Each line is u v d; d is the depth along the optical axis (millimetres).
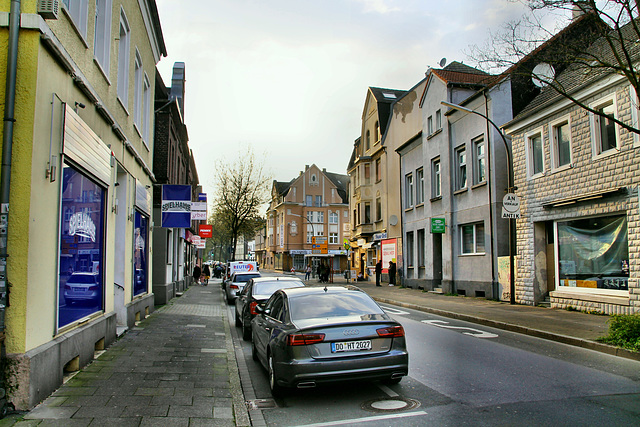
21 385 4953
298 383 5457
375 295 22359
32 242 5246
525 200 15883
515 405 5324
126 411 5047
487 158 18625
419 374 6906
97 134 8133
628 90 11703
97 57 8922
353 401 5723
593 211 12875
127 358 7746
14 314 5031
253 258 113312
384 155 31922
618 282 12328
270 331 6531
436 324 12555
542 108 14680
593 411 5043
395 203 29828
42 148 5504
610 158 12320
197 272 39938
